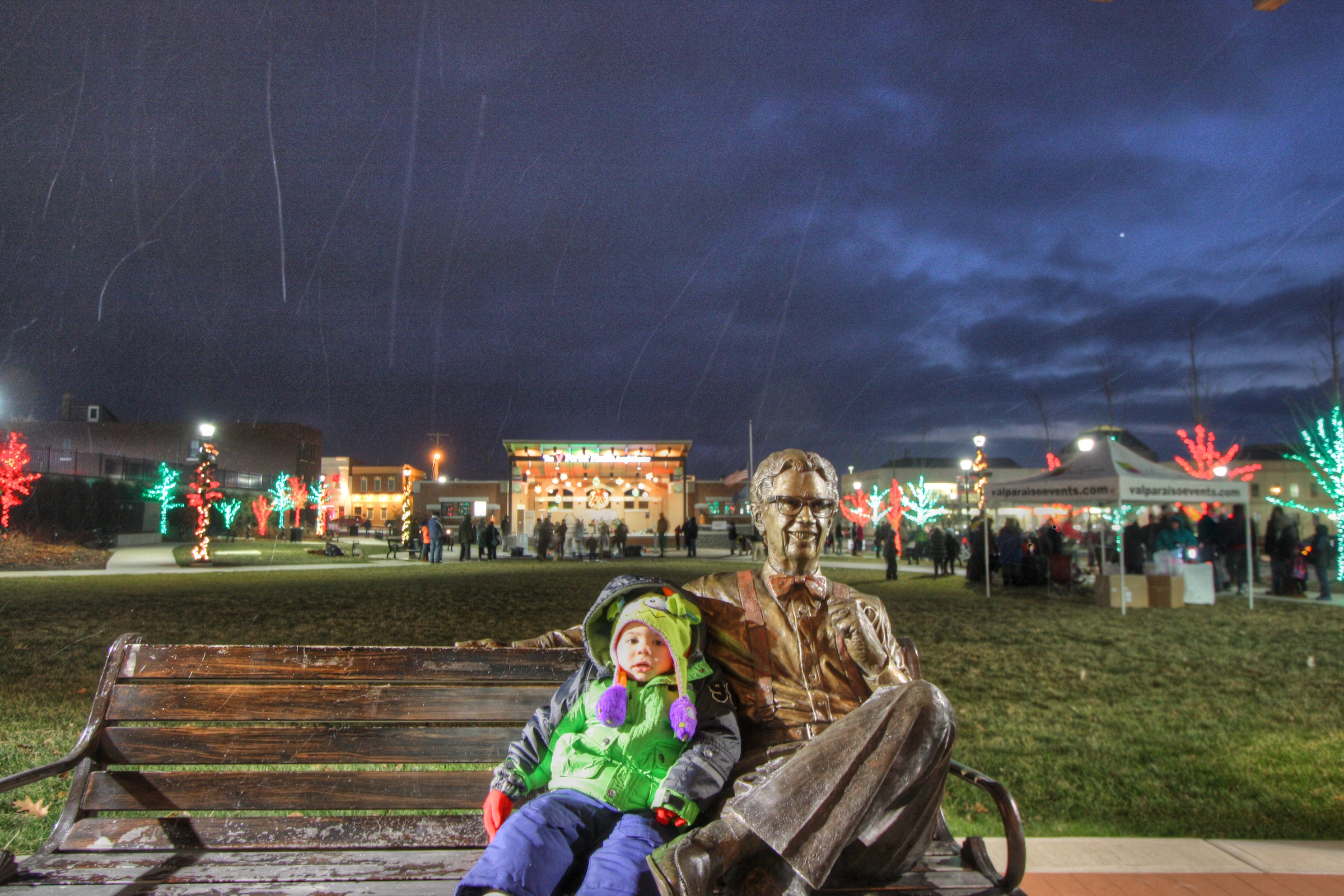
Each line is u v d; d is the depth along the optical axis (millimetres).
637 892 2076
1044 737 6160
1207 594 16688
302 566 26906
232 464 67438
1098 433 37000
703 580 2854
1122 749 5816
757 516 2865
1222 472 23891
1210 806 4582
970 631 12430
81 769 2594
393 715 2715
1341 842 3869
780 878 2072
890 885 2309
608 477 41562
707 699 2512
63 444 64500
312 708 2703
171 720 2668
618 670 2498
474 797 2668
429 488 50531
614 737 2451
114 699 2680
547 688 2805
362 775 2648
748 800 2086
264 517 50062
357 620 12867
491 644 2924
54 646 9906
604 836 2369
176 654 2746
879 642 2707
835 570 28719
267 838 2561
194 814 3334
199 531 26562
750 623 2701
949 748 2137
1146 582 16031
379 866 2443
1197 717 6891
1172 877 3416
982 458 27641
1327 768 5344
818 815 2033
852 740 2109
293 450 68438
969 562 22453
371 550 39781
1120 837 4000
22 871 2352
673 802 2271
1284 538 19016
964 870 2438
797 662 2666
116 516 34750
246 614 13414
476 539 40906
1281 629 12938
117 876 2348
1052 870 3492
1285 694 7918
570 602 15805
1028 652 10422
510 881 2045
